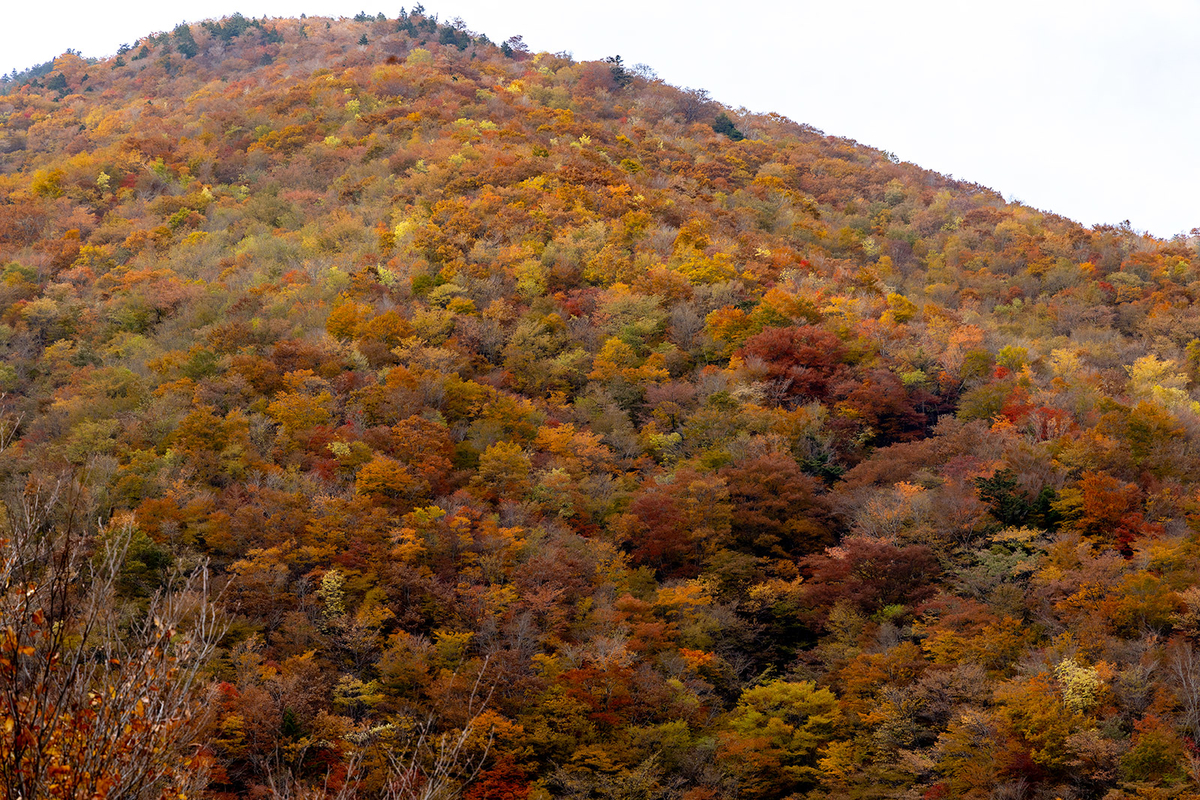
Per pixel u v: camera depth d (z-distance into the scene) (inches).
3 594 316.5
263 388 2667.3
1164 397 2842.0
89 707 323.0
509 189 4087.1
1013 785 1289.4
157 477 2102.6
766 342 2950.3
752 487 2237.9
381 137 5034.5
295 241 3890.3
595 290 3410.4
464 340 2992.1
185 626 940.6
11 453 2206.0
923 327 3272.6
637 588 1975.9
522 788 1419.8
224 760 1305.4
